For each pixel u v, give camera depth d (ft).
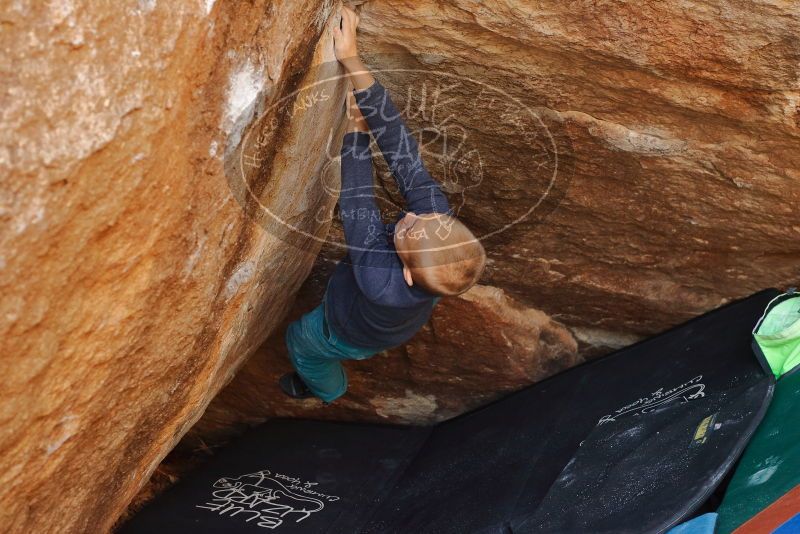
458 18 9.11
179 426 10.57
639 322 14.76
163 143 6.40
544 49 9.46
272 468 15.62
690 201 11.87
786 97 9.62
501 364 15.21
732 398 11.53
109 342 7.06
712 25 8.94
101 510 9.09
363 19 9.16
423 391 16.08
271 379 16.28
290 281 12.69
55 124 5.37
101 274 6.46
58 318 6.17
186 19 6.16
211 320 9.14
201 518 14.10
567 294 14.38
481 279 14.34
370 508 14.37
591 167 11.43
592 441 12.64
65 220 5.73
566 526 11.04
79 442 7.52
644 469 11.26
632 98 10.12
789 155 10.61
